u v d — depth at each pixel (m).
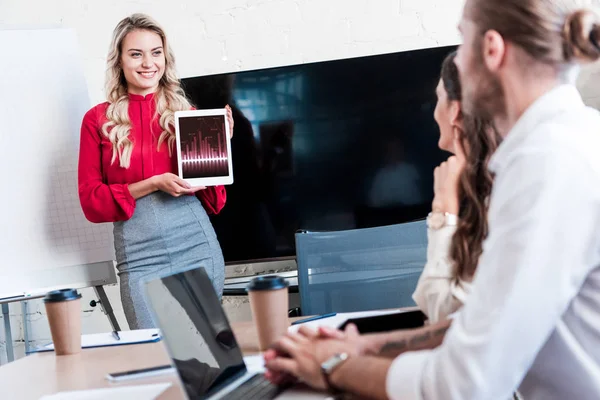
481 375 0.73
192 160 2.62
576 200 0.74
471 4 0.87
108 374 1.13
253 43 3.40
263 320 1.21
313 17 3.34
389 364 0.82
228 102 3.32
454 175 1.26
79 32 3.50
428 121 3.19
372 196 3.24
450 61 1.26
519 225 0.75
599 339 0.84
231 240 3.34
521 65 0.84
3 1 3.53
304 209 3.29
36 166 3.02
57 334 1.35
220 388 0.97
